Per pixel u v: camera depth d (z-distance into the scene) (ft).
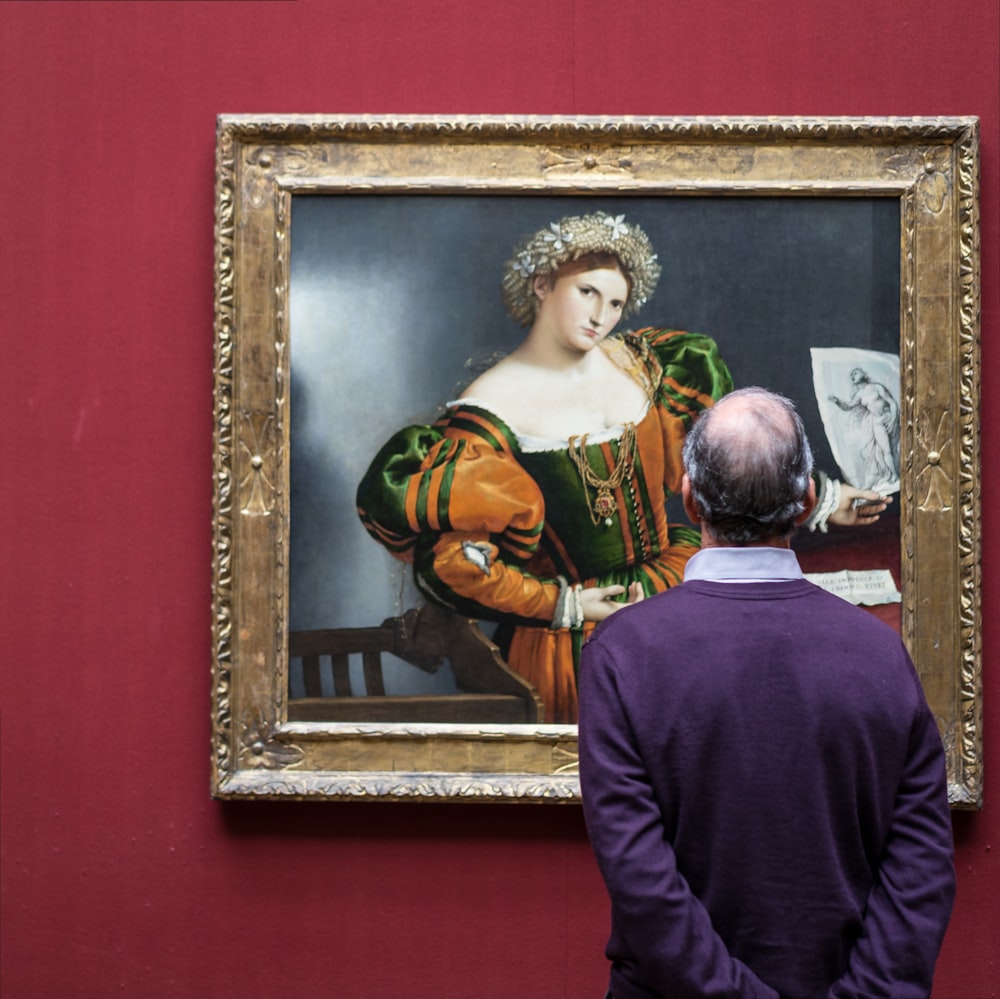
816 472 9.10
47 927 9.22
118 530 9.29
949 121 9.00
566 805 9.15
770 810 5.39
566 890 9.14
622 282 9.14
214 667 8.95
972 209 9.02
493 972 9.16
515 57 9.27
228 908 9.21
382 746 9.02
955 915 9.07
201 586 9.29
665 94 9.30
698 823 5.48
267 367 9.07
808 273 9.14
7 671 9.27
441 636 9.08
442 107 9.30
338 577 9.11
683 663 5.56
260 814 9.23
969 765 8.93
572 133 9.05
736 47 9.30
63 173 9.30
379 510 9.11
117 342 9.30
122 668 9.28
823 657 5.55
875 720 5.53
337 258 9.16
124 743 9.25
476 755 9.02
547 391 9.12
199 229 9.30
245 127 9.01
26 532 9.30
